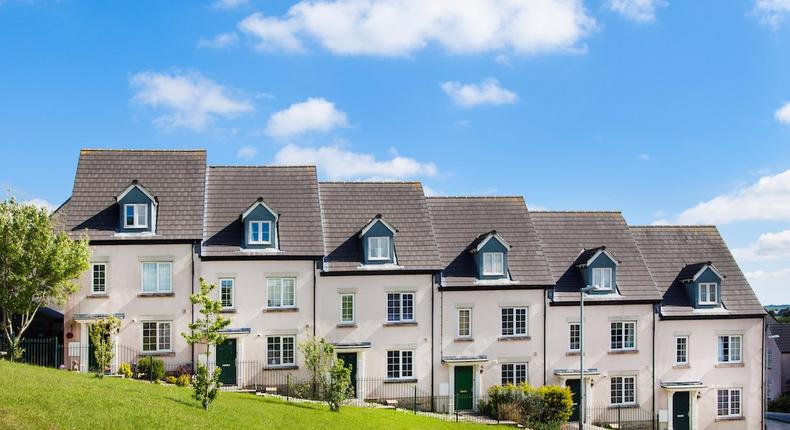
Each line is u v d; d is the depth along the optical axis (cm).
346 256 4259
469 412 4250
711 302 4641
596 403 4434
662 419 4488
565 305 4453
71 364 3878
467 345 4322
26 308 3575
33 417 2120
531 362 4388
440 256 4416
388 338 4228
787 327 7662
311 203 4381
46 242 3572
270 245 4138
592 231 4844
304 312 4141
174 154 4406
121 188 4191
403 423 3425
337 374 3422
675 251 4922
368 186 4634
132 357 3944
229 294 4081
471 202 4769
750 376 4641
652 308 4547
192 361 3997
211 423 2594
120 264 3978
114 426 2238
